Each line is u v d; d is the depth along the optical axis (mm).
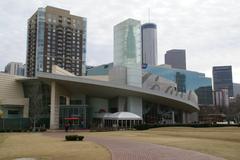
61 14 152875
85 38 161875
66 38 153500
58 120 62281
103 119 66750
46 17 147625
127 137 31562
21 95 77000
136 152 17125
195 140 25250
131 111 71812
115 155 15766
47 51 146125
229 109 136500
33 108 66188
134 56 121500
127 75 113062
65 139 28141
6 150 19391
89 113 67812
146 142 24422
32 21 152125
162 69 169125
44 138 30781
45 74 57594
